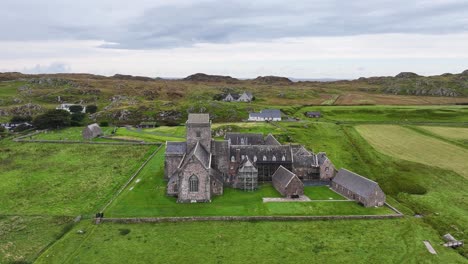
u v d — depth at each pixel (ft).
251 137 374.84
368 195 255.29
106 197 273.75
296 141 434.30
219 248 197.98
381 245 201.57
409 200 268.21
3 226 222.69
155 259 186.39
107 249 195.62
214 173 292.61
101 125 607.37
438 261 185.06
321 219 235.20
